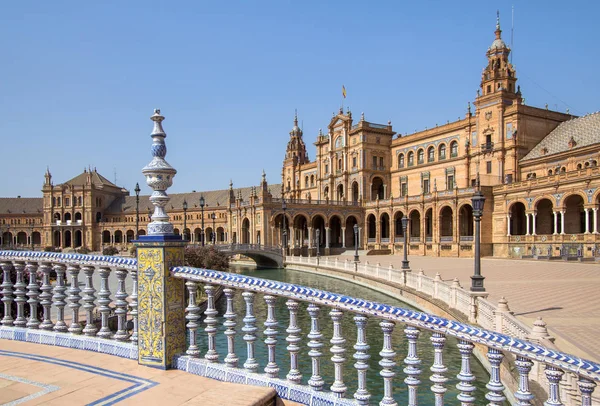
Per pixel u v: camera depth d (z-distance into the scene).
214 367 6.79
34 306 9.26
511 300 25.86
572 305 23.89
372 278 44.91
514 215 72.38
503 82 78.69
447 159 88.75
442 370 5.50
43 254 9.02
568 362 4.82
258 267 78.50
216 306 30.86
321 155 113.06
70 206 144.88
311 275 62.66
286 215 89.75
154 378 6.74
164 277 7.13
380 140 101.81
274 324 6.54
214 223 134.75
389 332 5.79
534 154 74.00
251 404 5.61
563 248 59.03
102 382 6.62
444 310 25.45
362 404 5.75
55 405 5.82
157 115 7.59
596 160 62.69
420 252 83.62
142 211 143.25
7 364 7.47
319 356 6.14
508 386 13.06
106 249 97.88
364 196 98.88
